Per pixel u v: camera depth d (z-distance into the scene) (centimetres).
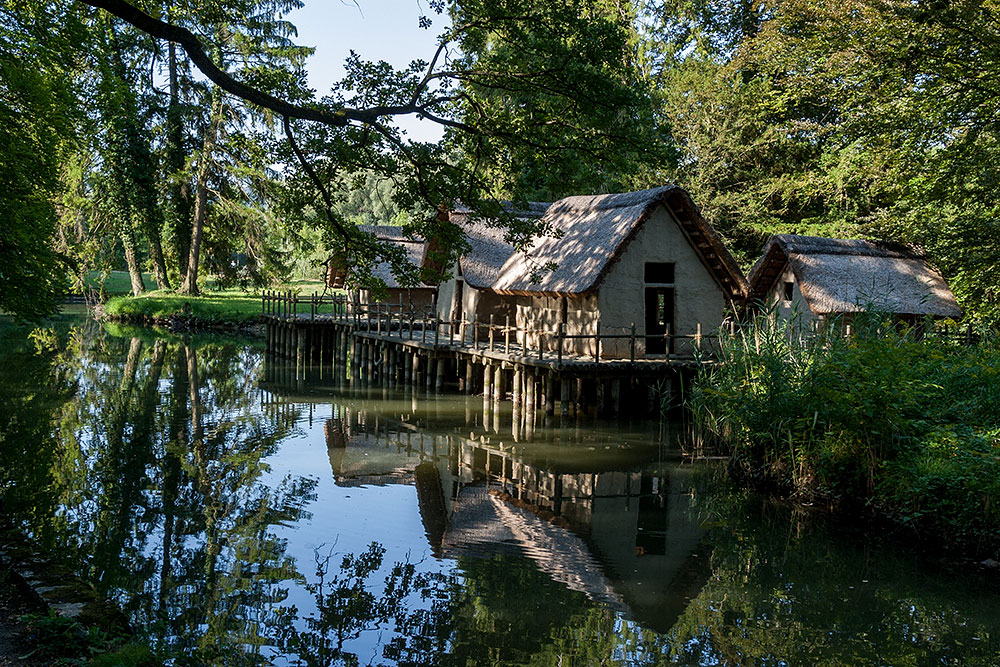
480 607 902
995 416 1191
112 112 1855
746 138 3781
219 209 5125
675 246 2217
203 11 1378
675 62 4116
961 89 2073
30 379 2484
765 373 1392
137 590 912
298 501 1288
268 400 2294
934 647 818
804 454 1309
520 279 2409
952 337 1614
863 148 2909
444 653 791
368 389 2562
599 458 1628
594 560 1063
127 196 4750
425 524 1197
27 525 1111
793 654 802
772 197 3750
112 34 2577
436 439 1806
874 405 1184
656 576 1007
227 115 4797
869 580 997
